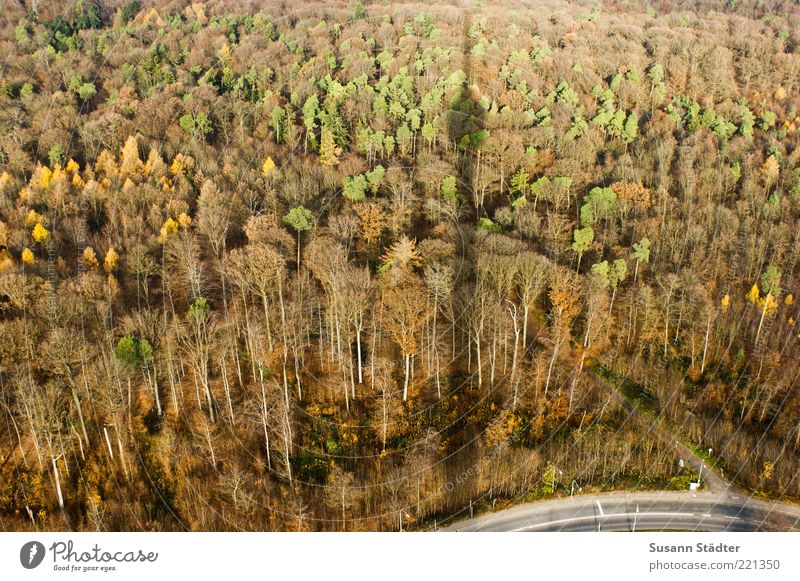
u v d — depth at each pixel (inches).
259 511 1952.5
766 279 2546.8
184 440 2129.7
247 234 2452.0
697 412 2369.6
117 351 2064.5
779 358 2409.0
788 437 2260.1
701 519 1943.9
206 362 2162.9
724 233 2706.7
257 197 2669.8
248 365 2345.0
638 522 1929.1
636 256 2561.5
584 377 2418.8
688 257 2672.2
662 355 2549.2
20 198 2672.2
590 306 2421.3
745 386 2427.4
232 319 2357.3
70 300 2182.6
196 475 2050.9
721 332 2544.3
